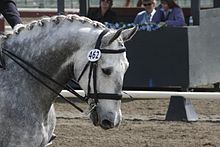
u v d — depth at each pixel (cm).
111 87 692
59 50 728
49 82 736
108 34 702
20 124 717
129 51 1596
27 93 727
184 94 1357
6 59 744
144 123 1325
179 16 1609
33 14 3164
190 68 1589
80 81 712
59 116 1391
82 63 711
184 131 1257
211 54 1673
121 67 694
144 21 1647
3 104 721
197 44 1617
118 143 1168
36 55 737
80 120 1362
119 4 2731
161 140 1189
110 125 693
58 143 1166
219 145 1155
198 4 1619
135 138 1202
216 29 1692
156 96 1374
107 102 693
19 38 748
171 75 1587
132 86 1603
